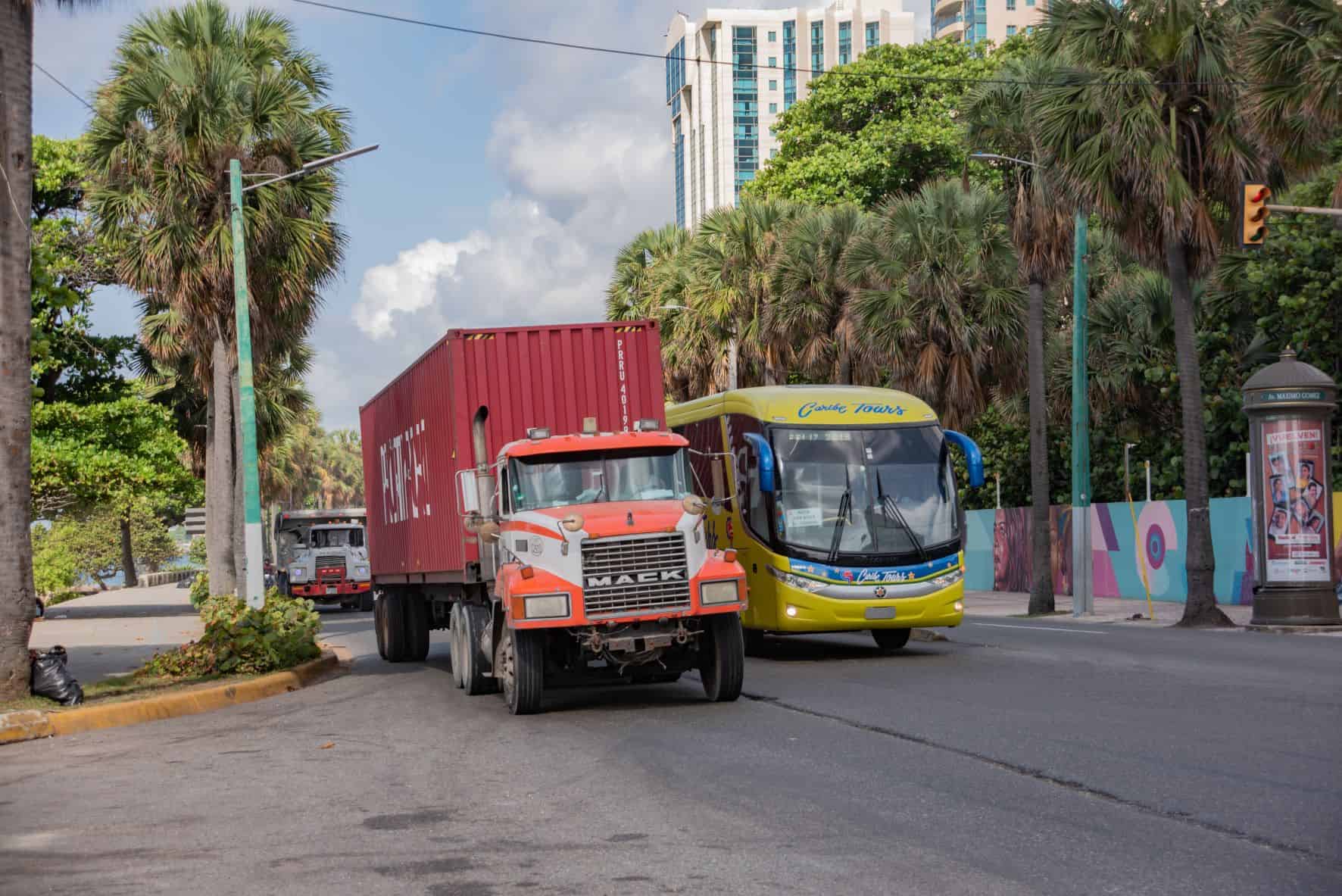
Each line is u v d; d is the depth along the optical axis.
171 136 28.84
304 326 31.89
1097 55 25.64
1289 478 22.80
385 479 22.78
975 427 49.34
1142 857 6.56
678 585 13.23
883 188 59.38
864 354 36.81
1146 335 36.31
